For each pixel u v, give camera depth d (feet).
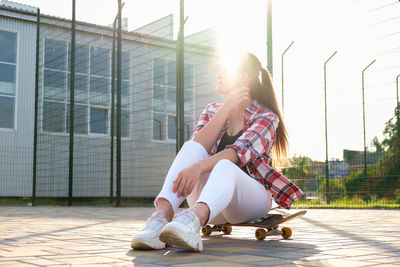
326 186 22.89
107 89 33.91
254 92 5.87
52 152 31.71
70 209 19.54
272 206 6.54
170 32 35.63
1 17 31.27
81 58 32.73
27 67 32.01
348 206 20.48
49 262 3.91
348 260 4.10
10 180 30.30
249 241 5.92
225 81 5.91
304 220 10.86
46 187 31.14
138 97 34.53
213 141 5.43
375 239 6.16
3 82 31.19
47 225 9.24
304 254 4.51
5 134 30.60
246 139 5.27
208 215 4.56
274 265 3.76
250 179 5.30
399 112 22.22
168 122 35.88
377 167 23.24
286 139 6.31
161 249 4.79
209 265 3.74
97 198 32.71
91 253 4.55
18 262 3.92
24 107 31.53
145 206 23.99
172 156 35.91
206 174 5.21
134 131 34.22
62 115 32.40
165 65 35.94
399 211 16.47
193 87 36.37
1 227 8.64
